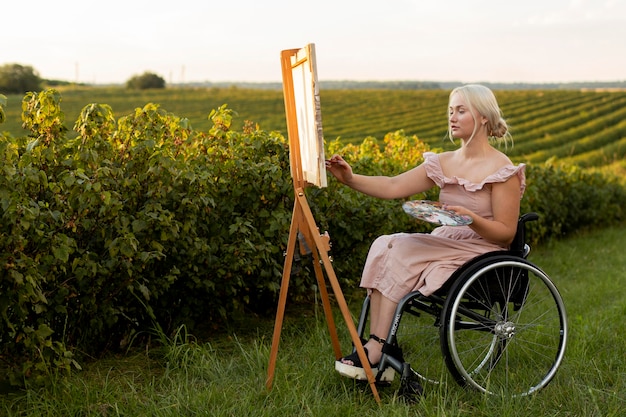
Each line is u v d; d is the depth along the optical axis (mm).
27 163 3422
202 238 4312
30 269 3023
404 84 95375
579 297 6066
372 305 3445
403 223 6336
